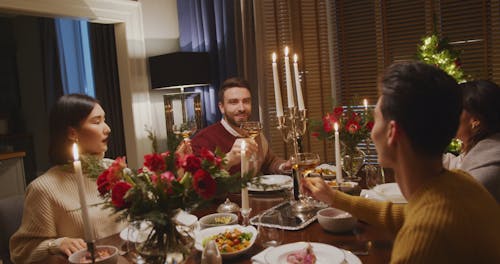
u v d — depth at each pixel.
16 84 5.56
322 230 1.53
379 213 1.37
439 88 0.81
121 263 1.31
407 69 0.85
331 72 3.96
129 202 1.01
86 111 1.70
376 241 1.39
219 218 1.63
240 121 2.81
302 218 1.65
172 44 4.05
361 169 2.56
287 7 3.80
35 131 5.48
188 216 1.65
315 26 3.84
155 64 3.67
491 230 0.79
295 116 1.98
